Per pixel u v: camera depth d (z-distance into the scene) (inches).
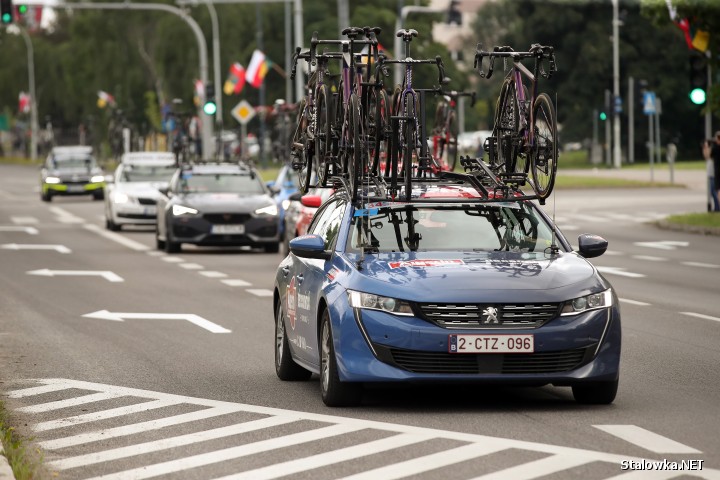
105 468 728.3
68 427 860.0
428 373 870.4
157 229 2721.5
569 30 7618.1
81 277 2073.1
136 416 894.4
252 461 736.3
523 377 868.0
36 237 3058.6
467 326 866.8
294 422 854.5
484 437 787.4
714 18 2844.5
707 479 668.7
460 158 1063.6
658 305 1581.0
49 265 2304.4
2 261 2389.3
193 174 2699.3
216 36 7362.2
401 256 938.1
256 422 858.8
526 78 1027.3
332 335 896.9
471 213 986.7
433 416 866.8
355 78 1047.0
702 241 2719.0
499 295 870.4
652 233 2945.4
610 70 7519.7
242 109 5615.2
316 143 1130.7
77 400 965.8
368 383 882.8
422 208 989.8
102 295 1793.8
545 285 880.9
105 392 999.6
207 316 1534.2
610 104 5969.5
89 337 1346.0
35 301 1716.3
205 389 1007.6
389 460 727.1
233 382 1042.7
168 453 765.9
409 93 1041.5
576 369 875.4
